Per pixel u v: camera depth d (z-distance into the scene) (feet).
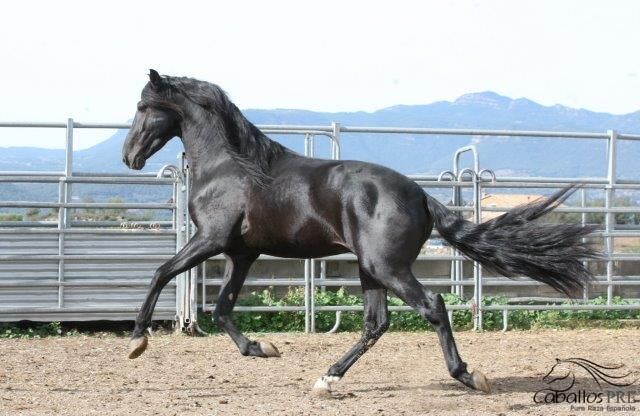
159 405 20.30
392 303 36.11
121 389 22.49
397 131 35.29
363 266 20.81
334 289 37.52
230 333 23.67
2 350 29.37
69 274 33.94
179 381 23.84
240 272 23.70
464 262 38.58
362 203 20.83
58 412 19.40
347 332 35.01
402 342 32.04
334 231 21.36
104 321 35.99
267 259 36.17
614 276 37.70
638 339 32.91
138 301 34.40
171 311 34.55
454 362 21.24
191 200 23.07
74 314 33.91
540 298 37.40
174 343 31.45
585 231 21.22
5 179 33.19
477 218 35.68
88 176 34.91
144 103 23.99
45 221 35.58
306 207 21.50
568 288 21.38
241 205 22.30
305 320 35.06
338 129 34.83
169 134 23.99
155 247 34.50
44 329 34.63
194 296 33.91
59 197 33.76
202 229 22.62
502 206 36.99
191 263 22.61
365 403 20.71
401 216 20.68
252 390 22.53
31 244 33.65
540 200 21.70
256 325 35.40
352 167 21.45
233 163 22.57
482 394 21.85
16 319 33.45
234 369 25.99
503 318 36.32
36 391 22.12
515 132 36.22
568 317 37.96
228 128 22.85
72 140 34.40
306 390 22.57
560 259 21.04
